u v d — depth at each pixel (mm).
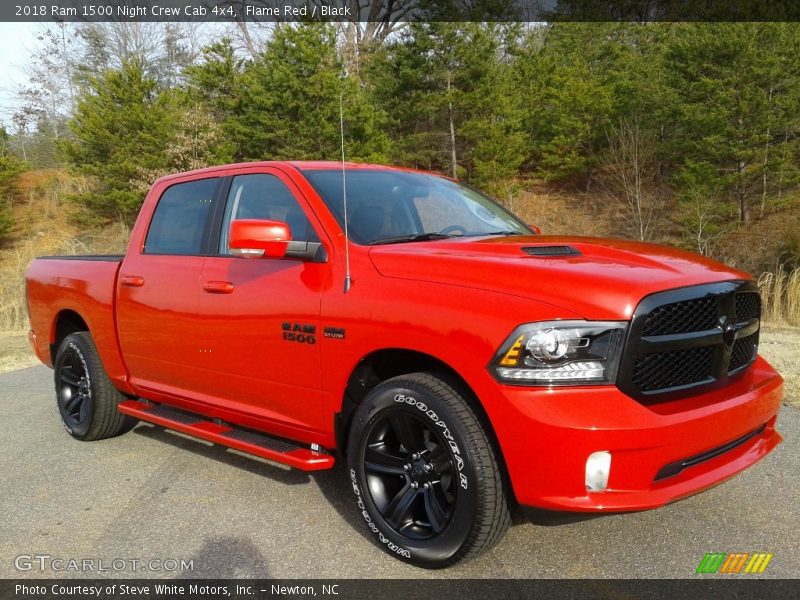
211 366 3863
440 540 2803
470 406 2730
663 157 26406
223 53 29297
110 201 27594
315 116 25109
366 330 3006
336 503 3701
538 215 27422
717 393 2838
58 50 37594
